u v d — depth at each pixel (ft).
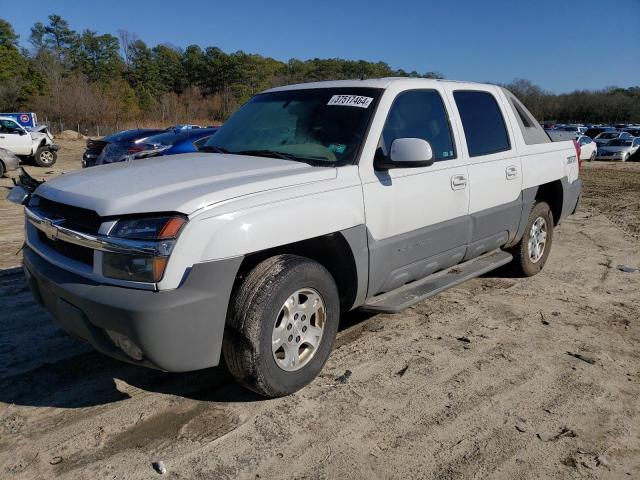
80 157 79.66
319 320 11.12
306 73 366.22
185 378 11.72
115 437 9.60
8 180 48.21
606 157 93.61
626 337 14.35
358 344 13.47
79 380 11.59
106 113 229.04
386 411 10.53
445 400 10.98
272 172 10.80
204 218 9.18
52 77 253.65
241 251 9.46
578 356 13.10
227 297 9.50
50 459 9.00
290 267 10.21
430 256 13.65
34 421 10.06
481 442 9.67
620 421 10.44
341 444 9.50
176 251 8.93
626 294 17.92
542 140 18.54
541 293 17.66
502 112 16.56
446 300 16.76
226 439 9.58
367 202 11.62
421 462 9.10
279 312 10.12
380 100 12.52
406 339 13.83
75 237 9.48
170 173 10.74
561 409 10.78
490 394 11.25
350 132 12.10
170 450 9.26
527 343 13.78
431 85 14.17
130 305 8.80
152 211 9.06
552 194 19.66
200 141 18.03
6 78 279.49
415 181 12.76
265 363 10.03
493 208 15.60
